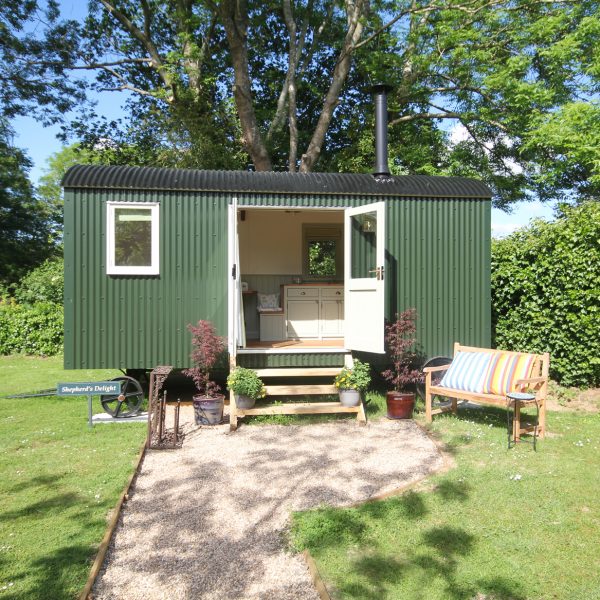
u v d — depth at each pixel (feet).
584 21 42.16
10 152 76.23
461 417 22.48
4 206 77.46
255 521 12.86
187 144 52.90
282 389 22.45
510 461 16.56
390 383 28.45
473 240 26.86
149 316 24.52
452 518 12.59
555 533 11.77
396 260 26.12
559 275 25.94
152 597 9.81
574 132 39.81
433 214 26.48
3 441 18.84
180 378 31.81
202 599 9.74
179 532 12.30
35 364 39.70
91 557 10.97
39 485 14.66
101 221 24.16
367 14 50.98
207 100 55.93
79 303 24.02
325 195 25.50
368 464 16.80
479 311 26.86
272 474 15.99
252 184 25.27
